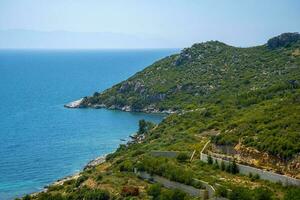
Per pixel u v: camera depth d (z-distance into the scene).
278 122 96.56
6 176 137.38
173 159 103.94
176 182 87.88
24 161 153.50
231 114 151.62
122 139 189.25
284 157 81.88
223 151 98.81
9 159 155.50
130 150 142.88
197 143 119.88
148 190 87.69
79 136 194.00
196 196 81.94
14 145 175.25
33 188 127.31
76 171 143.25
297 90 158.50
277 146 84.19
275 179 79.62
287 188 75.88
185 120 173.38
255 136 94.19
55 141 183.75
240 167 87.31
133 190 88.00
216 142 101.62
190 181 85.06
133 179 97.56
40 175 139.00
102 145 178.62
